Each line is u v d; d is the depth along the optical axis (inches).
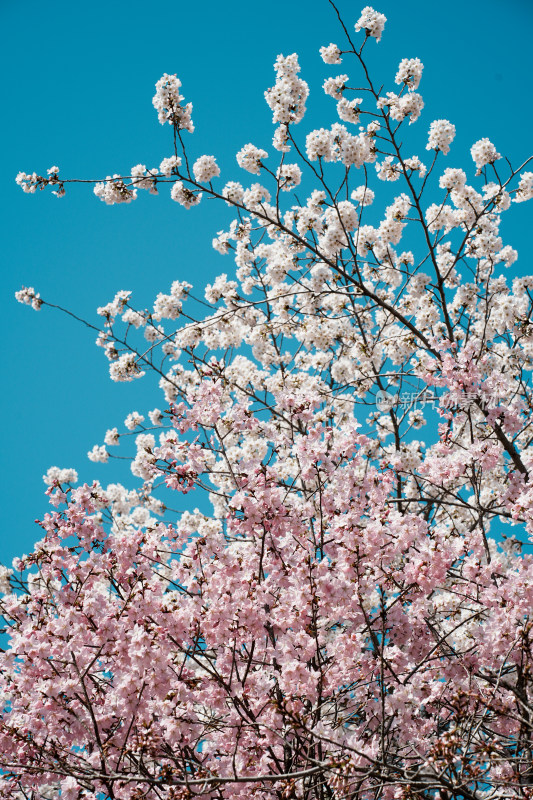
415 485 339.6
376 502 223.1
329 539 215.8
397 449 341.7
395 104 293.0
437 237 322.3
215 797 193.5
